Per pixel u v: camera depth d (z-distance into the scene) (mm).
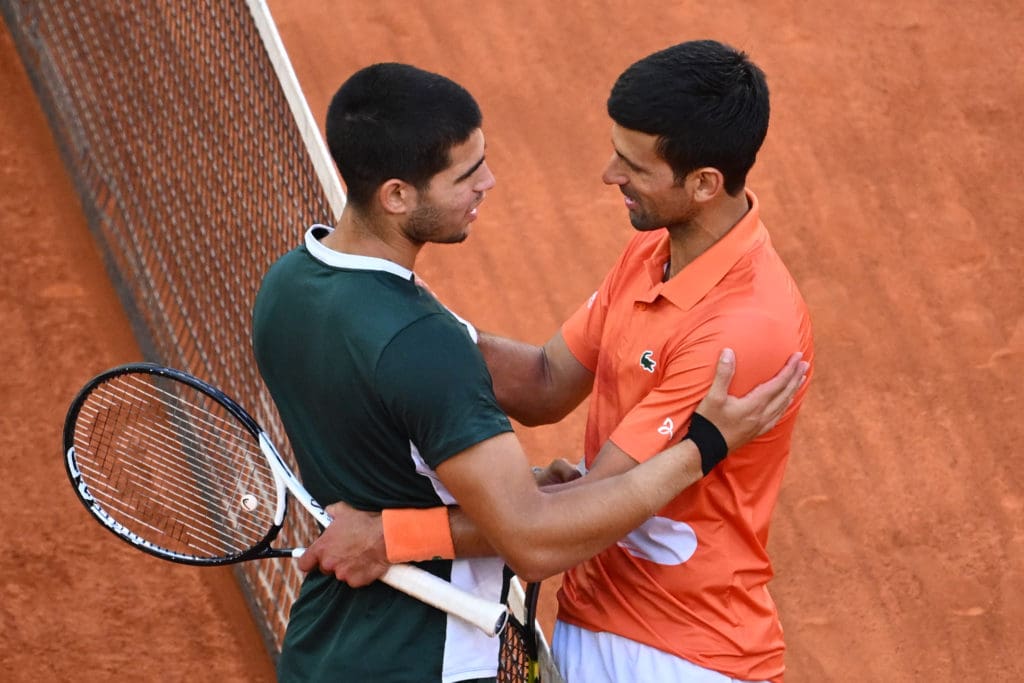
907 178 29375
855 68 31875
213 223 24906
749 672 12438
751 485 12156
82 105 27859
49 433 24141
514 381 13820
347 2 33344
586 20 33188
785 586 22375
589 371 13742
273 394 11820
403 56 32438
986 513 23359
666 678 12258
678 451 11109
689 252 11828
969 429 24578
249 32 26719
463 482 10562
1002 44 32281
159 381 17609
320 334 10867
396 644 11594
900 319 26500
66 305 25641
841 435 24438
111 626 22125
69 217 26797
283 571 22094
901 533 23062
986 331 26266
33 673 21656
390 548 11273
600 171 29703
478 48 32562
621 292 12625
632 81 11070
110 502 17359
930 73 31719
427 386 10414
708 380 11289
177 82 27094
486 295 27078
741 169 11234
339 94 10789
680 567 12117
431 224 10945
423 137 10500
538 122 30859
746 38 32688
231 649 21891
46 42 29094
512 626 12836
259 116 25531
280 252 23672
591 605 12742
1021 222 28406
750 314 11312
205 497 16172
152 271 25344
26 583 22578
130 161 26641
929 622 22000
